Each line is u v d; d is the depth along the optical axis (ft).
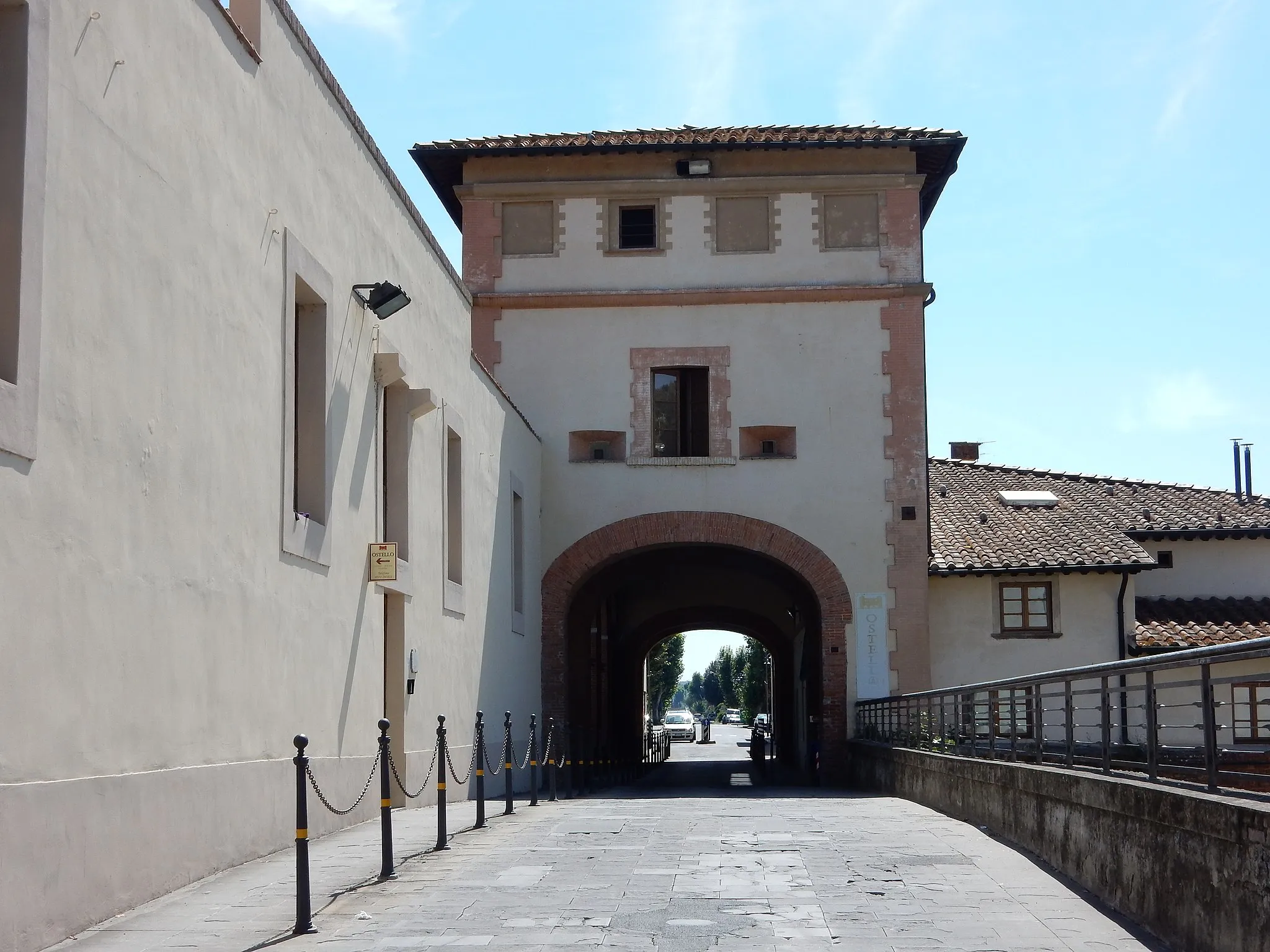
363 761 47.50
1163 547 96.48
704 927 26.43
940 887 31.30
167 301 31.12
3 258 24.29
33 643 24.50
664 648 307.99
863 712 83.46
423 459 56.80
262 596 37.42
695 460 86.48
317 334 44.16
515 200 88.84
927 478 85.71
